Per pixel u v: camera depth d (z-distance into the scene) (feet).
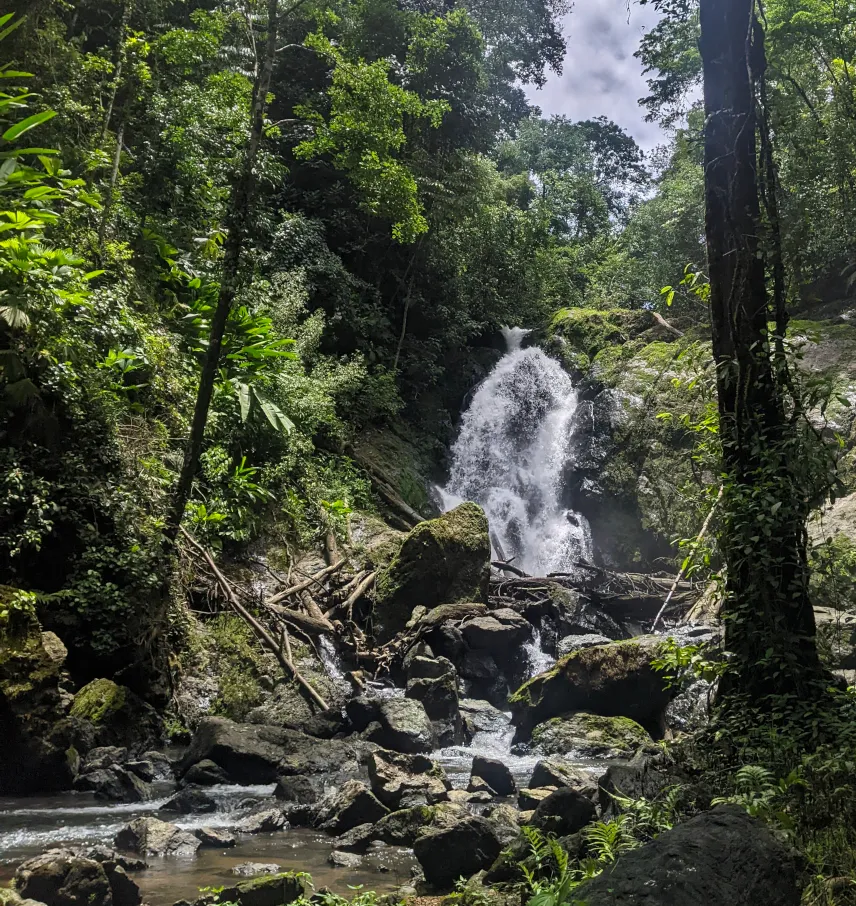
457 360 76.79
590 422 66.33
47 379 30.91
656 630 44.47
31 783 25.76
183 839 19.39
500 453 71.15
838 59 39.86
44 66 42.14
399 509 56.75
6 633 26.61
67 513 31.35
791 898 9.43
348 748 28.91
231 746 27.12
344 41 69.51
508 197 97.71
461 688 39.93
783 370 18.71
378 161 56.34
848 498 42.96
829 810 12.69
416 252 72.18
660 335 72.13
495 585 48.03
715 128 19.97
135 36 46.50
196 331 38.63
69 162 41.45
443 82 73.05
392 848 19.45
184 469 32.55
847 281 59.36
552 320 80.48
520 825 17.99
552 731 33.09
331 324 61.62
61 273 30.25
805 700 17.10
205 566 39.42
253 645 37.93
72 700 28.99
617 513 62.34
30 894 13.88
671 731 32.40
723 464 19.77
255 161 31.42
